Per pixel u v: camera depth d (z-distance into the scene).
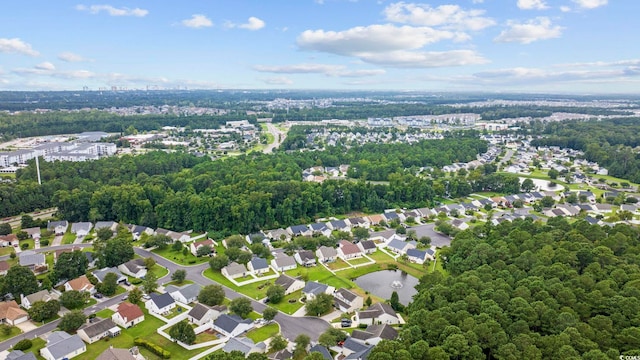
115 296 157.12
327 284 171.75
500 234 187.38
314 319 142.50
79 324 130.50
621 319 108.81
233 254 185.75
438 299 125.38
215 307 144.38
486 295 123.44
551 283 127.94
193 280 171.62
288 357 116.69
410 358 96.88
